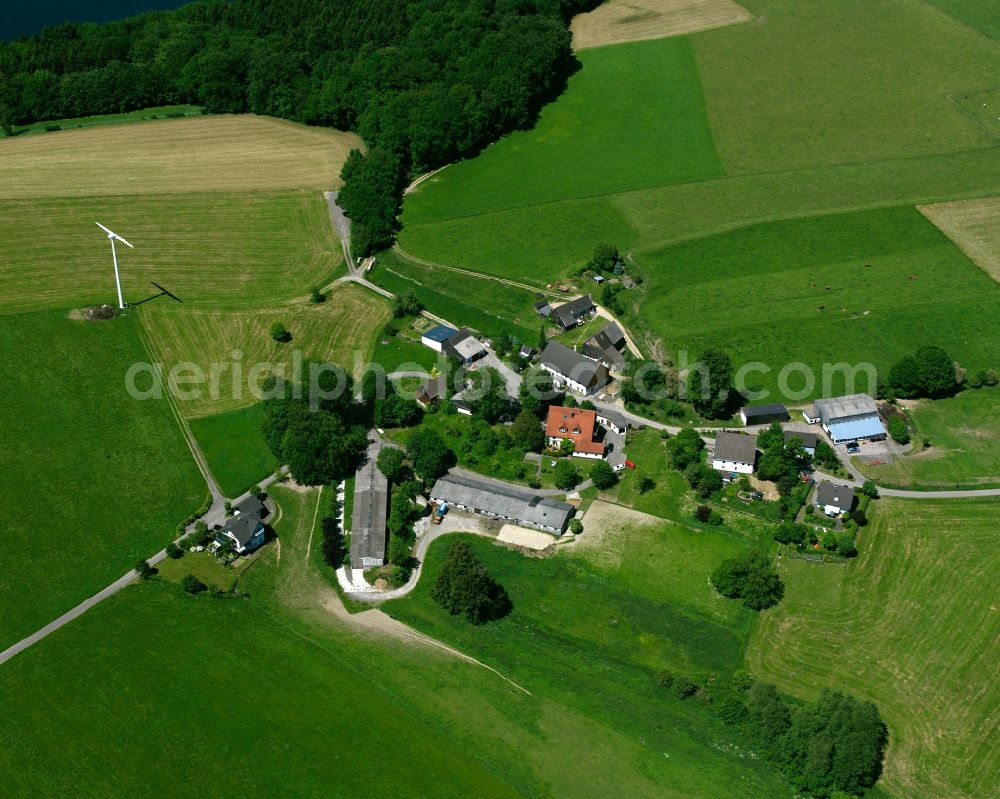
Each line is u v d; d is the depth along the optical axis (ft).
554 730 413.18
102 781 395.55
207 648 449.89
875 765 394.93
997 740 403.54
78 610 469.16
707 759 400.06
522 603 471.21
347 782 393.70
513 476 540.11
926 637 445.37
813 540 489.67
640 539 499.10
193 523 514.68
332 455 531.50
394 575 483.92
